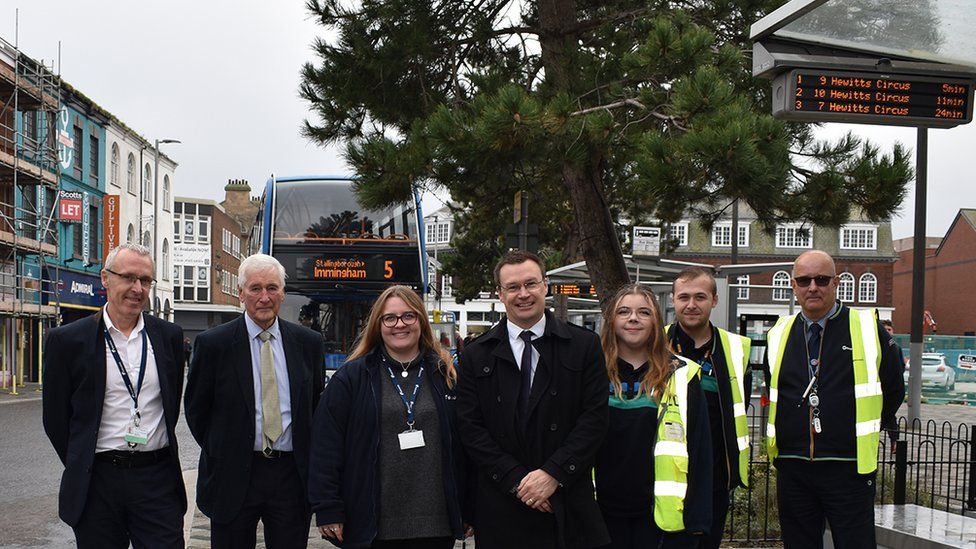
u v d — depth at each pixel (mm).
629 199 15078
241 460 4891
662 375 4695
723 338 5254
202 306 67812
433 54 10320
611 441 4719
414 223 15648
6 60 27594
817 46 6258
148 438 4789
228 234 75500
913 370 15016
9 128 27219
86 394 4734
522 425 4328
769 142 7062
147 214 43750
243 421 4910
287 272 15195
